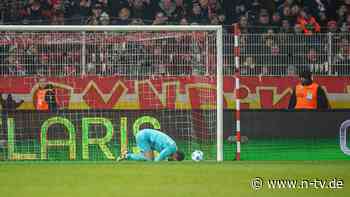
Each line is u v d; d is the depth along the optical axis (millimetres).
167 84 44844
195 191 30062
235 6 60750
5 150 43031
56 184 32031
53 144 42531
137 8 60344
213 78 44344
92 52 44906
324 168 37656
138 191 30062
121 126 43219
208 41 44500
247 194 29422
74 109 44938
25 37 44656
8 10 60469
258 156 44031
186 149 44125
